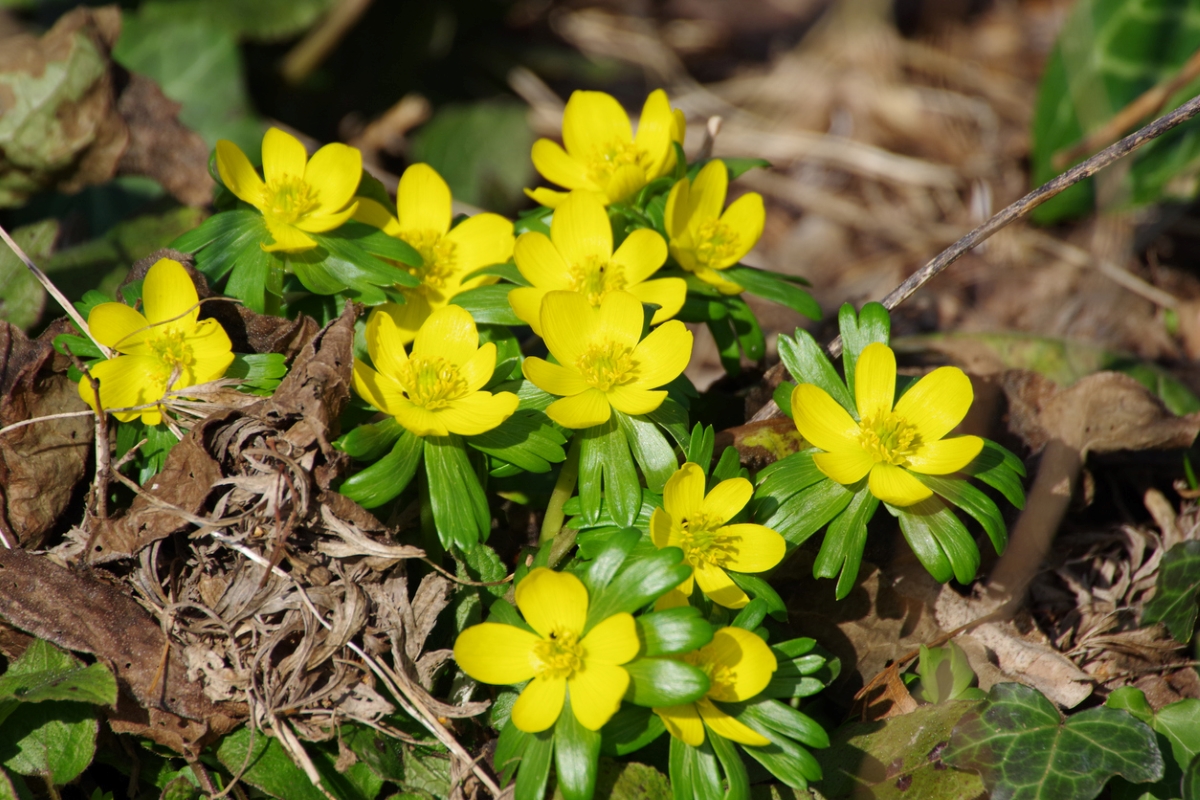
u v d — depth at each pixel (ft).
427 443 1.92
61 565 1.92
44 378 1.96
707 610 1.90
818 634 1.99
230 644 1.90
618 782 1.87
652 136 2.04
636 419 1.93
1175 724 1.96
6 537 1.93
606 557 1.86
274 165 1.98
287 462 1.89
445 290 2.01
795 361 1.95
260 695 1.90
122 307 1.92
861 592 1.99
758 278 2.02
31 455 1.95
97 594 1.91
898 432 1.91
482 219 2.02
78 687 1.88
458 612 1.94
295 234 1.95
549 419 1.94
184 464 1.91
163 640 1.91
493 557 1.96
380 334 1.92
